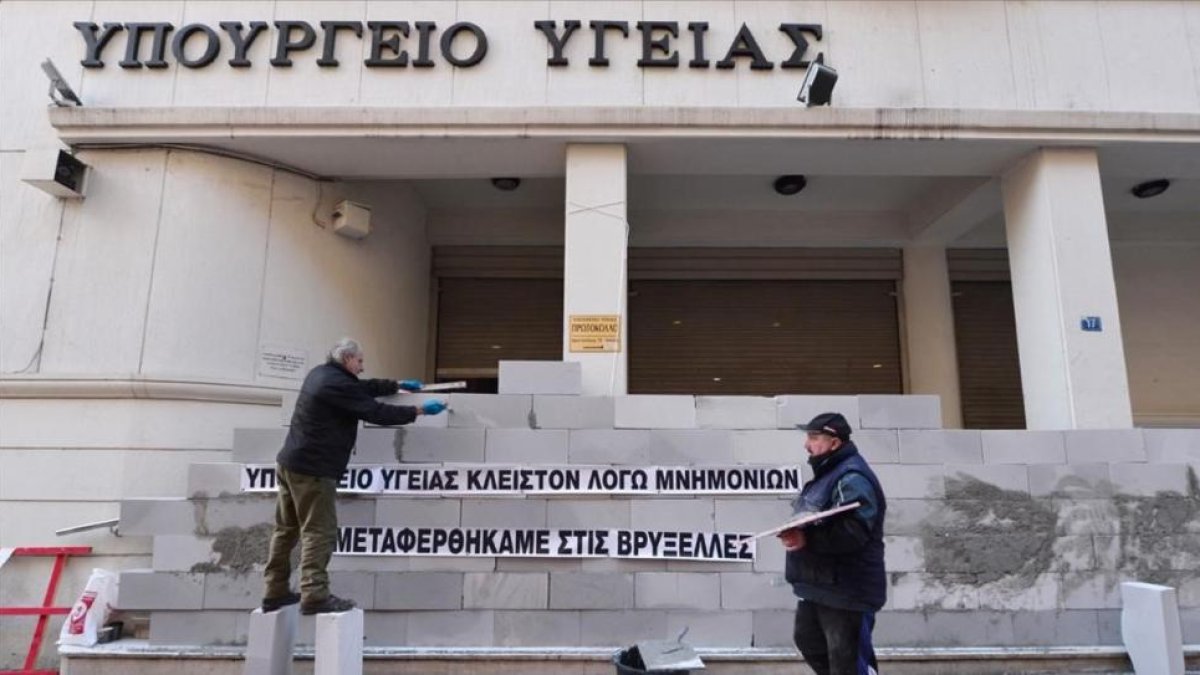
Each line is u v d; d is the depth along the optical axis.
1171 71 6.54
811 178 7.77
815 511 3.68
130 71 6.22
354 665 4.17
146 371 5.76
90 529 5.48
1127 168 6.90
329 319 6.70
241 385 6.02
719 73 6.36
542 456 4.90
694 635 4.72
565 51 6.35
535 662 4.59
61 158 5.80
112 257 5.96
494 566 4.77
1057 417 6.10
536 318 8.55
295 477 4.25
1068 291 6.14
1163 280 8.66
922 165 6.78
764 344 8.59
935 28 6.52
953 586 4.84
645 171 6.92
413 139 6.12
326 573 4.28
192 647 4.64
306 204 6.66
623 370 5.90
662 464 4.91
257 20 6.32
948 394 8.36
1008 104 6.41
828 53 6.43
